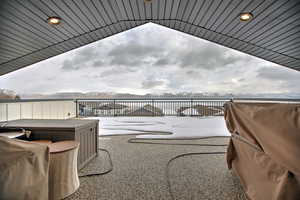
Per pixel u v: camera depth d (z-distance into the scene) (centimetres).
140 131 479
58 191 162
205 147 334
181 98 845
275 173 116
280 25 343
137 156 283
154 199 162
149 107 845
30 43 421
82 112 813
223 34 445
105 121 660
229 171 224
